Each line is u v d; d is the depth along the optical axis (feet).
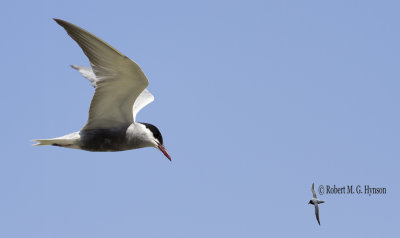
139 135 42.32
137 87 39.22
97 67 37.47
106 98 39.91
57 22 35.19
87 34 35.12
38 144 41.29
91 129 41.98
